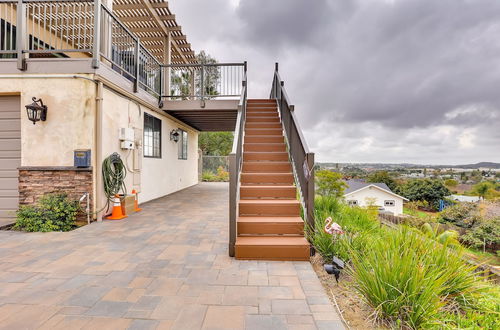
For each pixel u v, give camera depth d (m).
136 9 7.23
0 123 4.66
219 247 3.39
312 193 3.38
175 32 8.91
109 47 4.98
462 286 2.11
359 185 28.91
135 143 6.12
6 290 2.21
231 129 12.62
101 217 4.73
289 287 2.31
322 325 1.76
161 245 3.45
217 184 12.57
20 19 4.42
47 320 1.78
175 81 9.05
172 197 7.97
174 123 9.11
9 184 4.67
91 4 5.22
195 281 2.41
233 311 1.92
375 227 4.48
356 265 2.30
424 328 1.74
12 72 4.47
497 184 27.67
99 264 2.79
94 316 1.84
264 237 3.29
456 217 11.95
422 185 28.58
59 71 4.46
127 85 5.58
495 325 1.83
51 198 4.35
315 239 3.22
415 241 2.48
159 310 1.92
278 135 6.03
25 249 3.26
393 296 1.88
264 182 4.52
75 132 4.48
